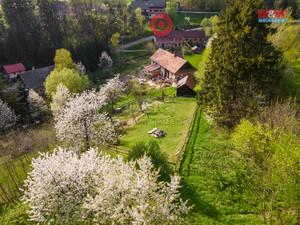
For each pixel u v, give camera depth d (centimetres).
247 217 2491
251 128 2648
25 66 10512
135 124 5109
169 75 8762
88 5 14150
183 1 16412
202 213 2578
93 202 1938
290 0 10200
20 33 10631
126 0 18100
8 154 4162
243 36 3622
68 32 12012
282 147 2184
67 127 3609
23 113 6656
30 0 12206
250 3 3600
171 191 1955
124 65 11144
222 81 3672
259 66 3528
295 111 2866
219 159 3284
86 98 4025
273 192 2370
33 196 2195
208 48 5531
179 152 3544
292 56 4728
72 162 2300
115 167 2167
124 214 1862
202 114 4688
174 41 12425
